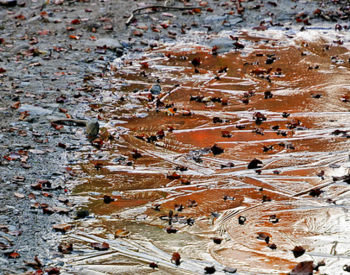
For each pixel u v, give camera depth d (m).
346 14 36.03
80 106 21.98
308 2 38.12
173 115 21.80
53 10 35.00
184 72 27.03
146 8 35.91
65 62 26.98
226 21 34.66
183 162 17.89
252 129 20.59
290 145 19.08
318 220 14.52
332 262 12.60
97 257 12.68
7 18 33.19
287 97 23.91
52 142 18.58
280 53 29.97
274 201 15.52
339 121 21.31
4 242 12.88
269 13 36.16
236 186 16.38
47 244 13.07
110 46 29.55
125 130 20.17
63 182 16.16
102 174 16.83
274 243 13.44
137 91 24.22
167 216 14.62
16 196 14.97
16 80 24.16
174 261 12.59
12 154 17.27
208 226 14.20
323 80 25.95
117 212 14.77
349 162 17.88
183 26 33.81
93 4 36.50
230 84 25.52
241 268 12.38
